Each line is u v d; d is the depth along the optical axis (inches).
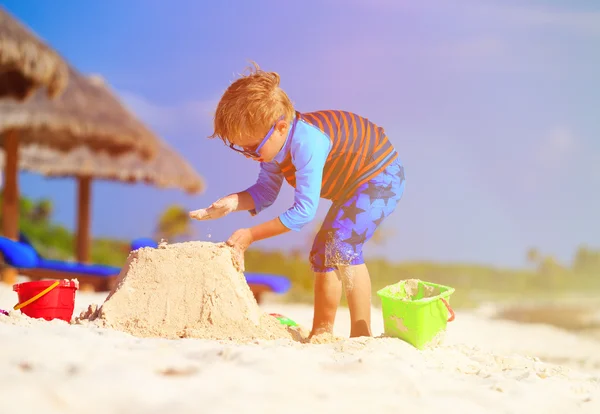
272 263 873.5
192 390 73.7
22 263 303.6
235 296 120.7
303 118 125.1
